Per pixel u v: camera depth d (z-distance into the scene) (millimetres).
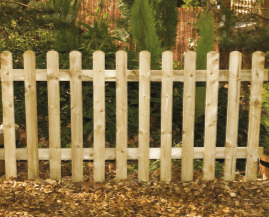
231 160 3439
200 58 4691
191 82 3273
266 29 4477
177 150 3418
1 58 3217
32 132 3346
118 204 2980
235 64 3285
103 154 3391
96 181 3426
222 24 4727
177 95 4707
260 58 3297
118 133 3354
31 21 4598
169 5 5691
